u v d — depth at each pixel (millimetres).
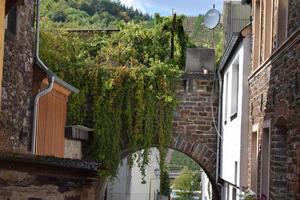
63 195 5074
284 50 9289
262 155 11664
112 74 17312
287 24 9359
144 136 17438
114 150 17250
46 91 10820
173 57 19781
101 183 17797
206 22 19531
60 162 5031
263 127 11508
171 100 17547
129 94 17359
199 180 40406
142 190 28891
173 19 20125
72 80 17234
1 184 5074
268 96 10992
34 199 5074
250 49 13945
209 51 18469
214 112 18234
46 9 29641
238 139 14234
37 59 10680
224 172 17047
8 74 9188
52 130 12586
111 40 19688
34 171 5086
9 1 6945
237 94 15844
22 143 10078
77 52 18156
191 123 18203
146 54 19250
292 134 8648
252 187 13102
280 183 10047
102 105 17281
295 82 8336
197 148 18250
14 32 9477
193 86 18219
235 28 19344
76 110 17234
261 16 12766
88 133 17203
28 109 10406
